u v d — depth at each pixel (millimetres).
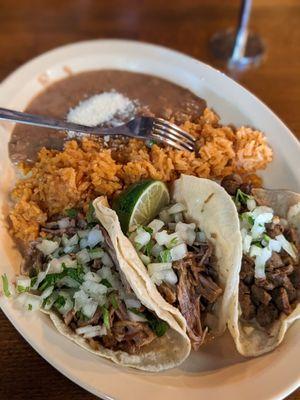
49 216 271
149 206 258
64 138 292
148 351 227
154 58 325
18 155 285
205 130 296
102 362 211
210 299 239
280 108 336
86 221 259
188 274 242
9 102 299
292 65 365
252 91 346
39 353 210
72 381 214
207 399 202
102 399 211
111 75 326
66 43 364
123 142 291
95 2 393
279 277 242
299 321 231
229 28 386
